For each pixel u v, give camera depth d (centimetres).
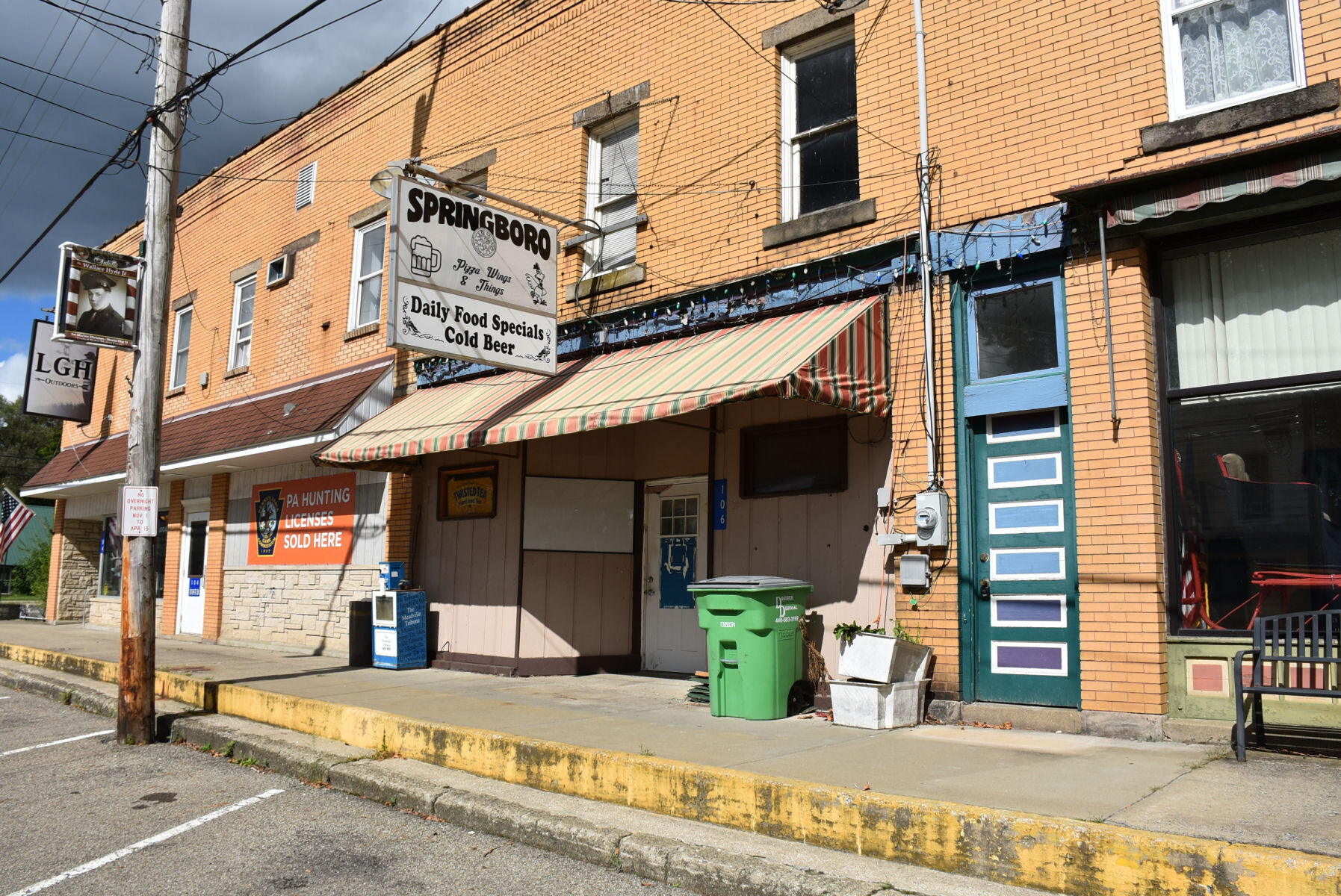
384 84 1433
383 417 1201
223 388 1708
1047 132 745
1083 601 686
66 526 2164
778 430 891
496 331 909
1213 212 652
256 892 461
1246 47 687
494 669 1078
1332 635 610
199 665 1197
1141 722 651
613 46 1098
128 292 1041
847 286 840
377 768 671
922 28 825
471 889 462
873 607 799
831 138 906
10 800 642
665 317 977
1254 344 668
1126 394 684
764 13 948
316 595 1398
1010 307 763
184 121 926
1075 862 408
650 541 1100
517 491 1091
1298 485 642
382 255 1402
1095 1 733
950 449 765
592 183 1123
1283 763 562
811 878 427
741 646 766
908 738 662
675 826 519
